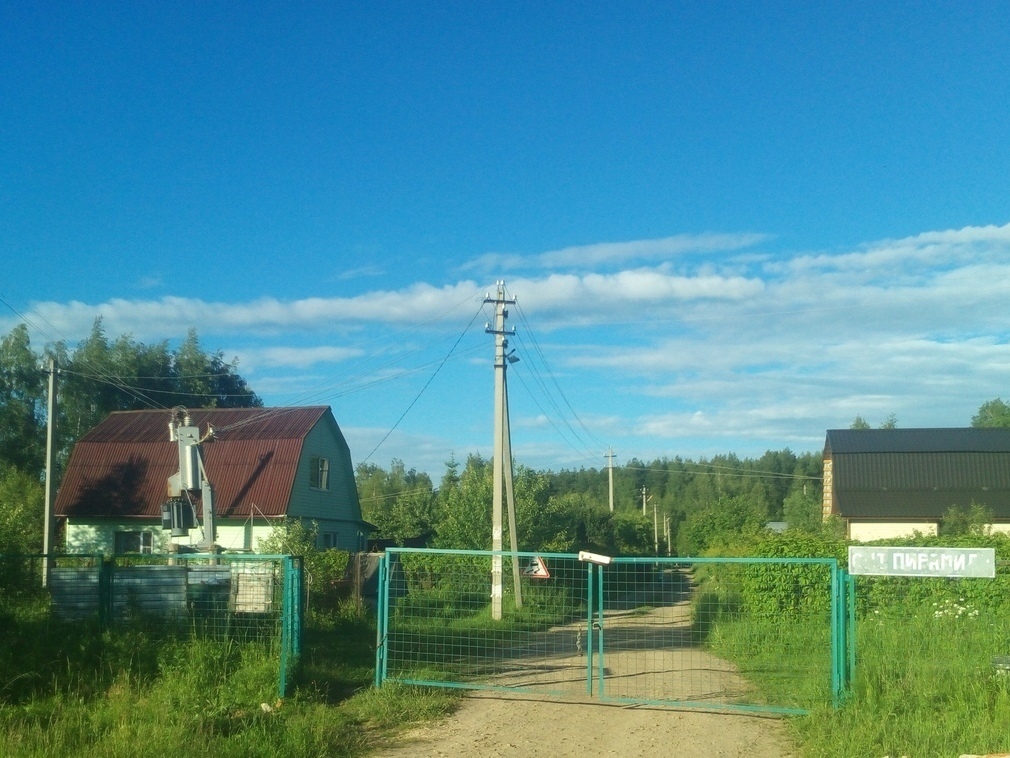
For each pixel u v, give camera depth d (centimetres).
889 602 1502
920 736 868
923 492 3372
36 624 1162
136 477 3262
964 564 1009
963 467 3422
